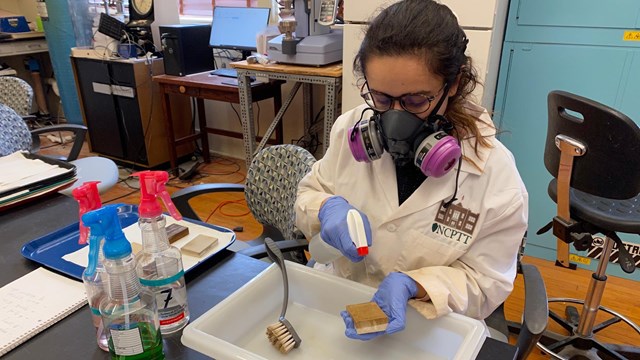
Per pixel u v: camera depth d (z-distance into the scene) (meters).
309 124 3.17
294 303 0.88
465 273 0.90
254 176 1.50
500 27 1.92
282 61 2.39
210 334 0.73
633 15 1.77
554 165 1.42
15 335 0.73
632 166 1.20
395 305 0.75
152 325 0.67
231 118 3.67
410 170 0.98
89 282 0.68
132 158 3.53
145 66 3.24
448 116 0.90
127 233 1.02
